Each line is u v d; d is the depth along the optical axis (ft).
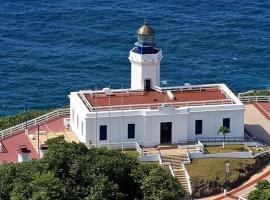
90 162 418.10
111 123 489.67
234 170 476.95
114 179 414.00
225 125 505.25
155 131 494.59
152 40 522.06
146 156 479.41
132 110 492.13
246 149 494.18
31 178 406.41
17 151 497.05
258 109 560.61
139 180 415.44
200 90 526.16
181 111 495.41
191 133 501.15
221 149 493.36
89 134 489.26
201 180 466.70
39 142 506.89
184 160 479.82
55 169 414.21
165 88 524.11
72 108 515.91
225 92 522.06
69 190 403.54
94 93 517.55
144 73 522.06
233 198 460.55
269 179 475.72
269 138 515.91
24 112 600.80
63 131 520.83
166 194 407.03
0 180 407.23
